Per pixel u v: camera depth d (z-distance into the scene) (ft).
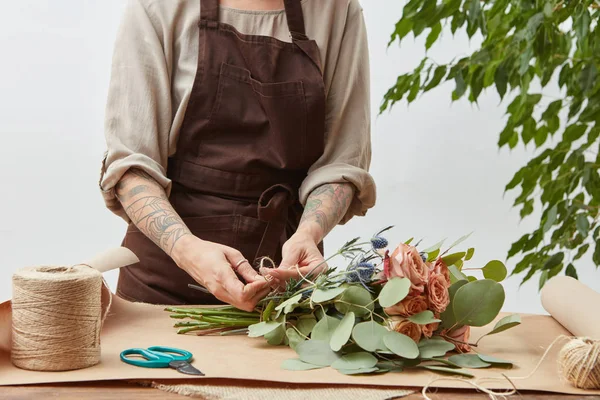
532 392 3.41
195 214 5.63
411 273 3.85
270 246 5.60
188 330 4.36
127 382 3.42
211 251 4.61
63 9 8.87
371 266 4.12
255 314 4.50
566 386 3.45
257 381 3.41
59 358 3.45
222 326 4.46
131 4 5.60
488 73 7.60
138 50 5.46
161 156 5.53
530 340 4.43
